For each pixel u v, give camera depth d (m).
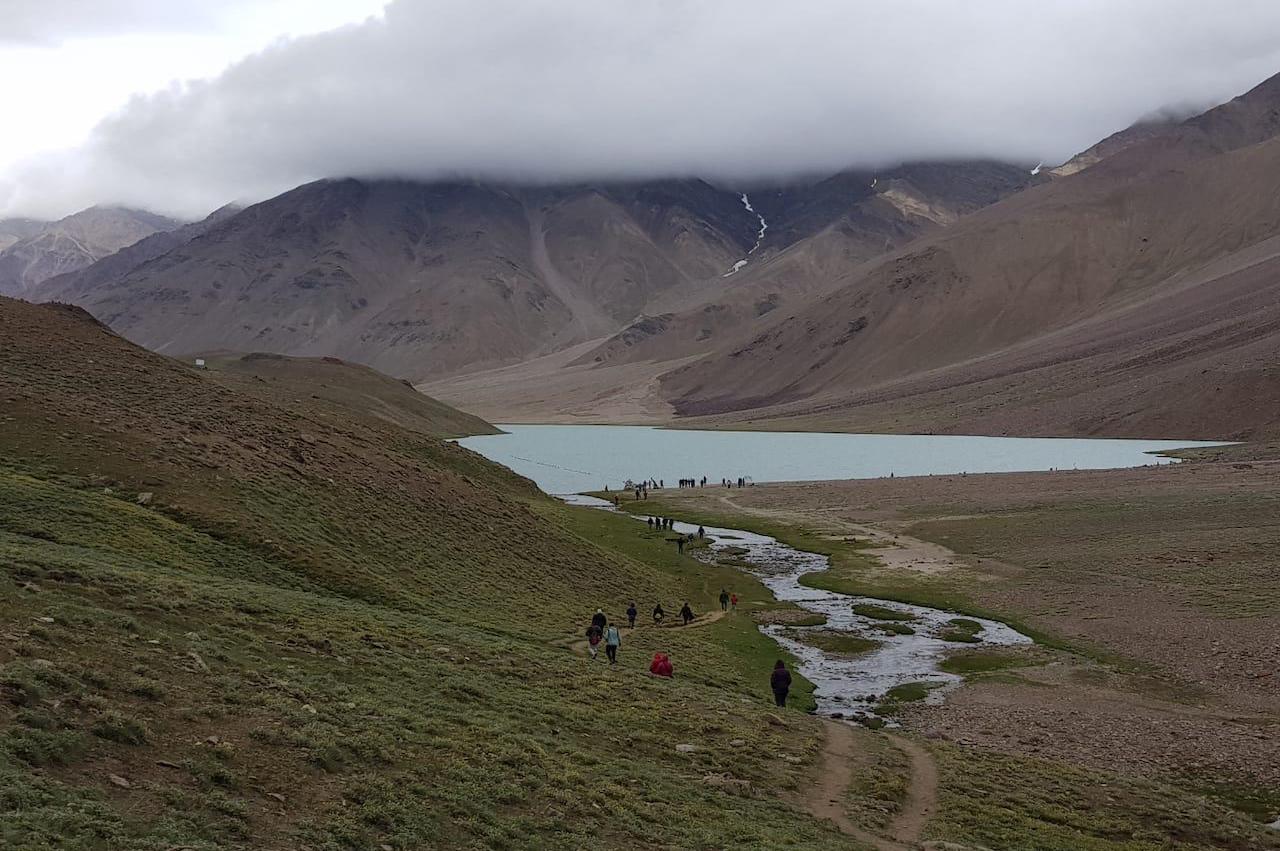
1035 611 67.94
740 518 120.69
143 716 20.44
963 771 33.06
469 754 24.41
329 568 47.66
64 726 18.56
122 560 36.66
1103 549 87.44
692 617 64.94
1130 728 42.34
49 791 15.90
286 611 35.06
